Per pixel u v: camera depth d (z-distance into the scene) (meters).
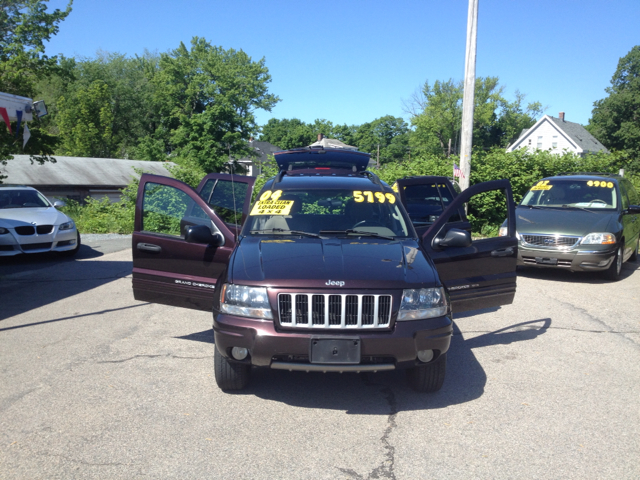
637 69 67.19
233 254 4.16
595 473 3.01
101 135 61.00
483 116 74.81
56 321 6.09
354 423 3.61
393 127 108.19
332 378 4.46
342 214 4.80
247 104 47.34
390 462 3.10
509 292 4.98
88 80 64.12
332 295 3.54
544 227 8.89
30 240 9.98
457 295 4.71
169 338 5.48
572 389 4.28
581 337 5.73
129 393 4.06
